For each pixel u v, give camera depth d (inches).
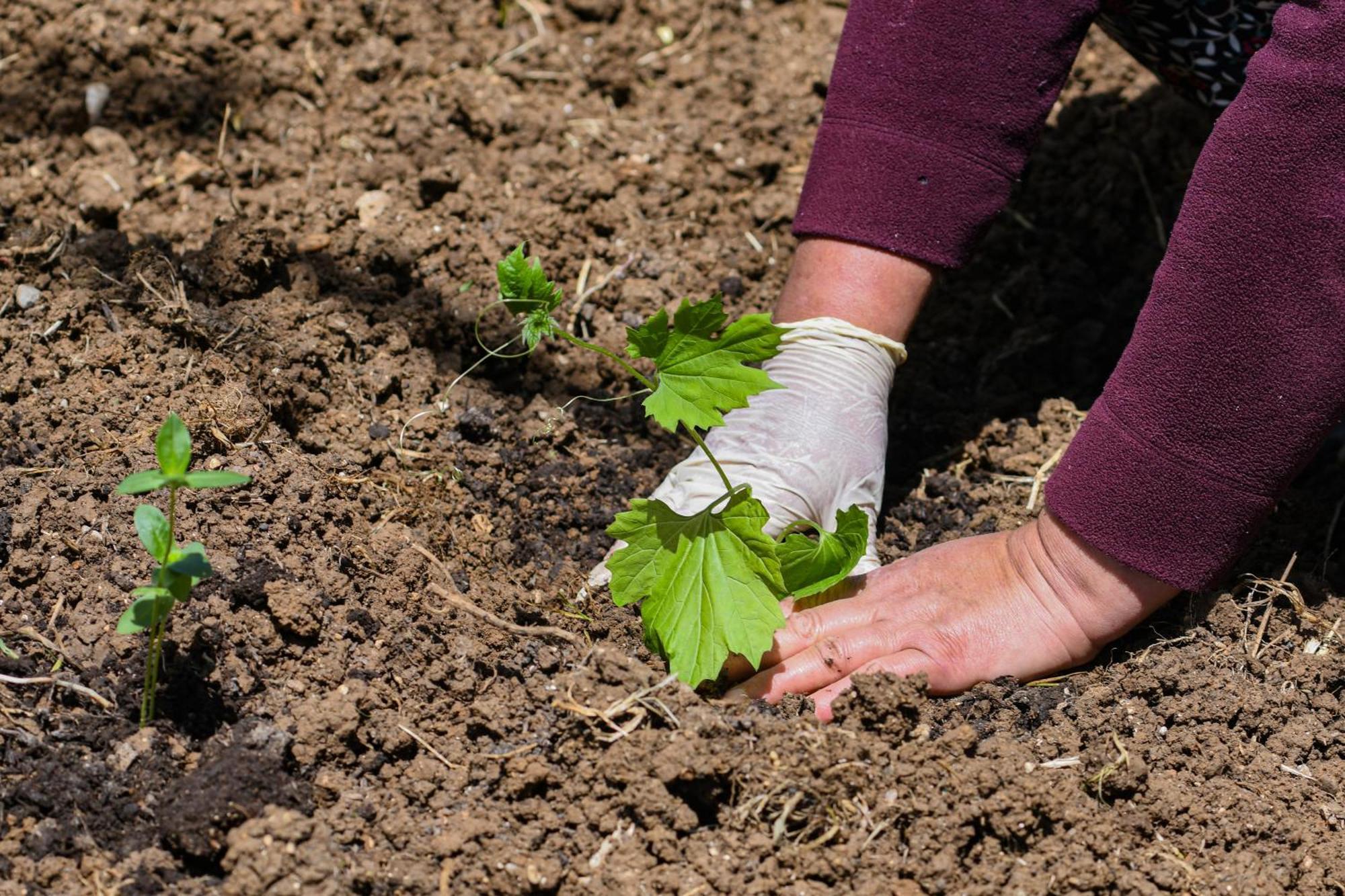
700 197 68.6
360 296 64.4
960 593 57.9
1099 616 57.3
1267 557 60.9
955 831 54.9
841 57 59.5
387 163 67.9
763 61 72.8
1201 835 55.7
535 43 71.5
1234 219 54.7
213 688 55.8
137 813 54.2
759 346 55.2
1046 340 66.2
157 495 58.0
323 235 65.7
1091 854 55.0
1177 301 55.4
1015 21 58.0
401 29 71.1
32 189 65.7
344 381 62.2
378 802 55.1
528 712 56.4
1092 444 56.6
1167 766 56.7
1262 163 54.4
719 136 70.3
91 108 68.0
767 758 55.2
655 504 56.7
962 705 57.1
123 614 55.9
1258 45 61.7
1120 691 57.9
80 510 57.7
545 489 61.8
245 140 68.6
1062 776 55.8
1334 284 54.4
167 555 53.7
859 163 59.1
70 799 54.1
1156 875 54.8
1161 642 58.7
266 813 54.0
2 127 67.5
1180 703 57.6
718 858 54.6
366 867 54.1
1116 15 62.4
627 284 65.7
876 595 58.1
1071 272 68.1
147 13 69.7
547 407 63.2
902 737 56.1
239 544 57.8
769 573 56.2
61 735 54.9
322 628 57.0
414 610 58.0
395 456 61.4
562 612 58.9
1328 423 55.4
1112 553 56.5
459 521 60.8
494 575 59.8
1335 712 58.1
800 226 60.0
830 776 55.1
